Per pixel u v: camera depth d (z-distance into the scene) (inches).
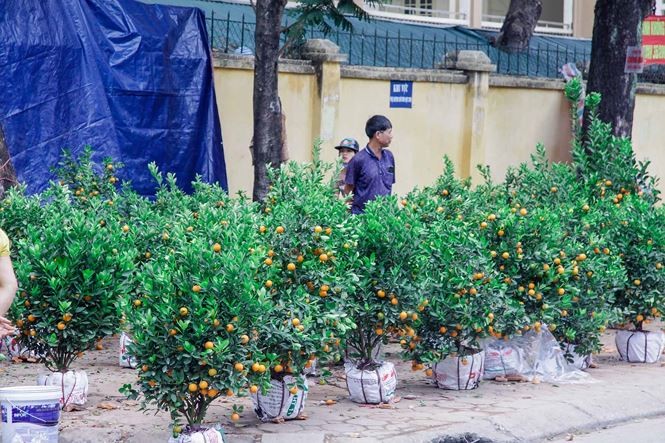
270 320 298.7
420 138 694.5
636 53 624.1
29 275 318.7
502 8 997.8
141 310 285.9
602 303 394.3
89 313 323.3
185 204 414.6
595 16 635.5
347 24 587.2
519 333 377.1
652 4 637.9
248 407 342.6
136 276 315.6
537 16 848.3
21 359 403.2
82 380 333.1
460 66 709.9
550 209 417.1
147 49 557.6
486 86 718.5
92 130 533.3
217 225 307.1
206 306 280.7
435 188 446.3
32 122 516.7
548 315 373.1
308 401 351.6
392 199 367.6
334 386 377.4
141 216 392.8
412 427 314.8
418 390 372.8
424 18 912.3
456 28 879.7
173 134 568.1
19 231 377.7
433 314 350.9
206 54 581.0
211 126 581.3
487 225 375.9
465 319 353.4
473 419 324.5
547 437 326.0
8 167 451.8
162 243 377.4
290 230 323.3
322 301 326.3
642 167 474.9
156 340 279.1
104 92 538.9
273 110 516.4
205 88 580.1
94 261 323.6
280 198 348.5
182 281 280.7
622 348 440.8
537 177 451.2
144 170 556.4
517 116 745.0
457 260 355.3
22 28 517.0
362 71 660.7
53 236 323.6
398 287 339.6
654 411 363.9
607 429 342.0
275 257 321.1
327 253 325.7
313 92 642.8
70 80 529.7
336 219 332.5
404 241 343.6
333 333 320.8
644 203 431.8
